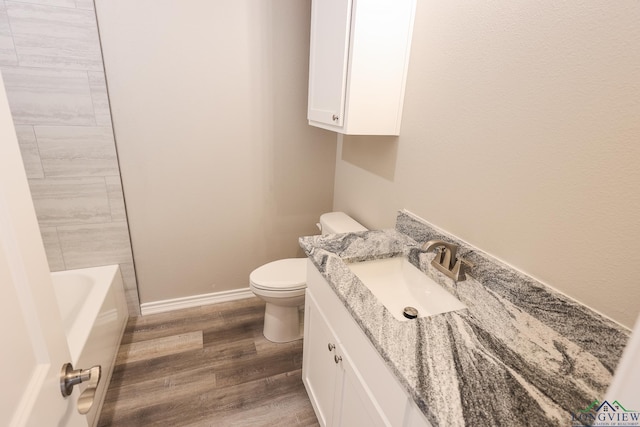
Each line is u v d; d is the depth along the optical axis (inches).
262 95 82.4
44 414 22.3
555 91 34.9
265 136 86.0
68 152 70.6
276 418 62.6
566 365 31.4
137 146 75.9
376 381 36.4
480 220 46.4
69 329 58.9
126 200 78.8
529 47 37.3
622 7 28.7
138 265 85.0
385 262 55.4
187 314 90.5
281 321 80.0
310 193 95.4
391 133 62.1
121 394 65.8
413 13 55.2
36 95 65.6
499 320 37.9
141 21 68.9
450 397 27.5
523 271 40.6
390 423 34.2
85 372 26.2
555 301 36.2
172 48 72.5
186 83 75.6
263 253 96.8
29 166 69.2
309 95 73.4
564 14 33.4
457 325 36.7
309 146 90.8
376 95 58.3
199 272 91.7
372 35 54.5
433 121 53.7
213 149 82.4
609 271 31.8
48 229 74.2
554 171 35.8
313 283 57.0
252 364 74.5
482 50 43.5
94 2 64.6
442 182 53.1
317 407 59.6
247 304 95.9
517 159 40.0
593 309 33.4
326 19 61.7
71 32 64.0
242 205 89.8
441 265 48.6
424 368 30.5
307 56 83.2
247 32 76.7
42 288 23.8
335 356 47.2
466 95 46.8
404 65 58.1
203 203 85.8
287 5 77.8
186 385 68.6
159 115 75.6
